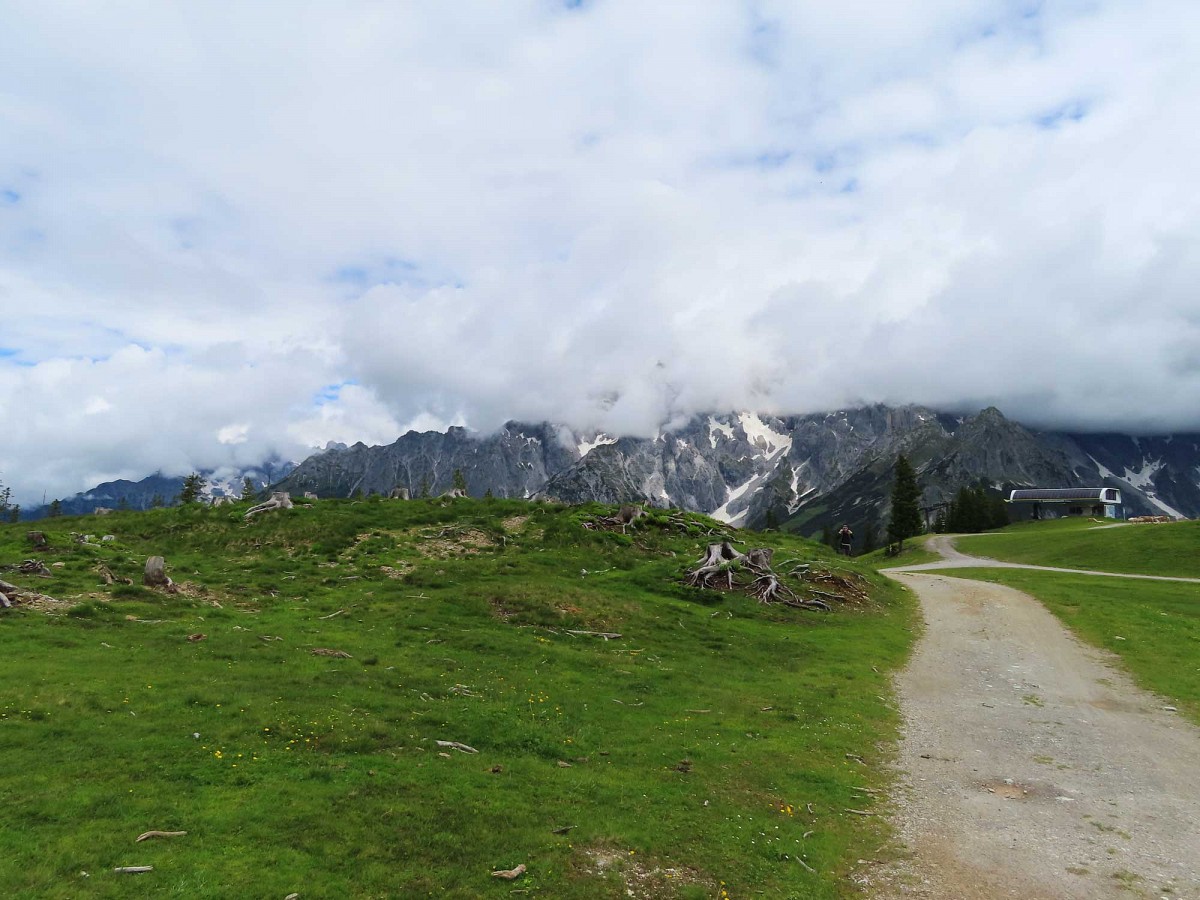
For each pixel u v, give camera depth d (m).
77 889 10.78
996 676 31.14
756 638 35.00
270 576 38.81
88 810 13.34
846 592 46.81
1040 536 119.69
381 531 49.78
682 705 24.34
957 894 12.98
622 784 17.17
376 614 32.53
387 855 12.82
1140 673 31.17
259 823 13.49
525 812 15.07
